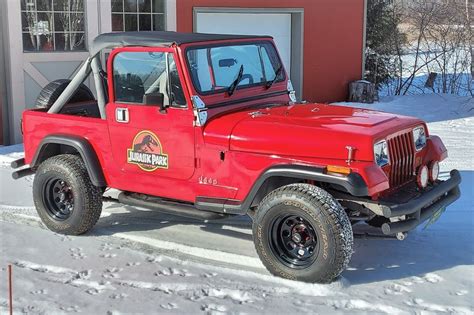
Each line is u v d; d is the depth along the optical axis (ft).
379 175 15.43
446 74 58.59
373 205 15.88
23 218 21.85
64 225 19.90
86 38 35.96
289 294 15.44
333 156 15.74
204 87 17.67
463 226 20.44
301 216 15.70
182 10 40.11
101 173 19.51
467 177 26.09
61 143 20.02
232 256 18.08
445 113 44.57
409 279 16.37
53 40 35.04
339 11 49.01
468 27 57.31
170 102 17.70
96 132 19.40
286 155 16.25
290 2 45.75
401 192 17.08
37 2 34.22
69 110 22.08
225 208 17.15
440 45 60.49
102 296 15.31
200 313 14.37
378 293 15.49
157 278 16.42
